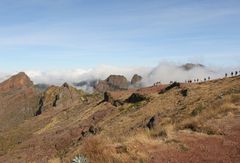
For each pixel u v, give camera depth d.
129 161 13.72
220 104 28.56
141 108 80.75
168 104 69.44
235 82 65.69
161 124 31.02
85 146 15.11
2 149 136.25
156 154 14.41
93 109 127.44
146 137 17.27
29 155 89.06
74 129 108.75
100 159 14.09
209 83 78.88
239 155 13.52
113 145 15.63
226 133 17.44
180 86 87.19
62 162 15.73
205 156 13.80
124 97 114.94
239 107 24.42
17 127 184.25
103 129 73.25
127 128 58.38
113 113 103.38
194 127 19.42
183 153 14.39
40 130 164.12
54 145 95.88
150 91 103.75
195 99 59.44
